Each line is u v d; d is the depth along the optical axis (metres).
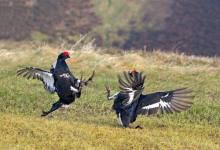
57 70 16.03
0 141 13.95
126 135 15.19
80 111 19.75
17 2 88.31
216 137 16.84
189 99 16.53
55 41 72.44
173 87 24.52
